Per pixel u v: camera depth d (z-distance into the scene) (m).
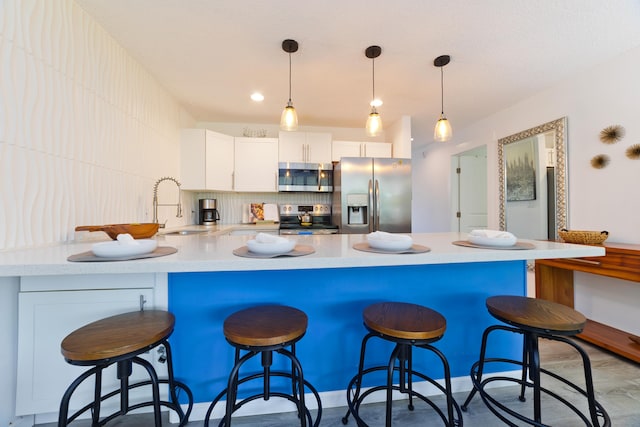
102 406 1.28
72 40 1.51
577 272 2.44
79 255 1.05
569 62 2.18
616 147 2.11
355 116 3.42
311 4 1.55
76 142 1.54
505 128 3.17
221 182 3.28
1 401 1.12
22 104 1.24
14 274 0.88
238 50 2.00
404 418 1.34
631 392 1.50
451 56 2.09
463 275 1.53
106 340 0.94
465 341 1.54
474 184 4.25
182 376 1.31
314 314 1.40
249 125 3.75
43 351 1.20
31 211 1.28
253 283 1.34
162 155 2.62
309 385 1.24
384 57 2.09
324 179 3.58
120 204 1.94
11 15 1.20
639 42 1.92
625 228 2.05
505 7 1.58
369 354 1.46
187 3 1.54
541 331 1.08
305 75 2.37
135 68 2.13
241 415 1.35
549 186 2.62
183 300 1.30
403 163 3.28
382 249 1.24
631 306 2.05
